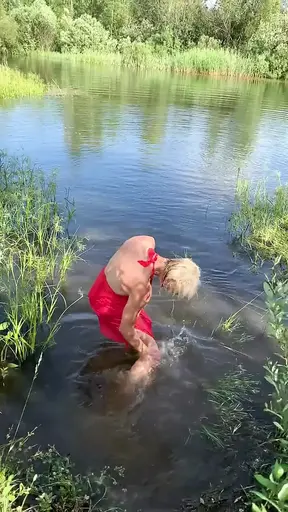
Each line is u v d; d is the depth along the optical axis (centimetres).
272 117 1569
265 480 192
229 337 420
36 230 585
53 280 485
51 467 278
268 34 3300
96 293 384
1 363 366
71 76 2389
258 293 495
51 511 256
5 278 474
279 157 1045
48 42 3794
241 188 762
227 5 3894
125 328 360
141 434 313
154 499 268
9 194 622
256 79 3072
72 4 4666
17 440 289
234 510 263
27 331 386
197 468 289
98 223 634
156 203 722
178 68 3180
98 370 367
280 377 331
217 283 508
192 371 374
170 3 4031
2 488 242
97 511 258
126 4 4384
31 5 3888
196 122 1391
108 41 3853
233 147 1109
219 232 638
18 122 1217
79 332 410
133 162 927
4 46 3198
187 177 859
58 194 726
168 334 418
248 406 342
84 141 1065
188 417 329
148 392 349
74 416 323
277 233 632
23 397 336
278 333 283
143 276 348
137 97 1830
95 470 284
